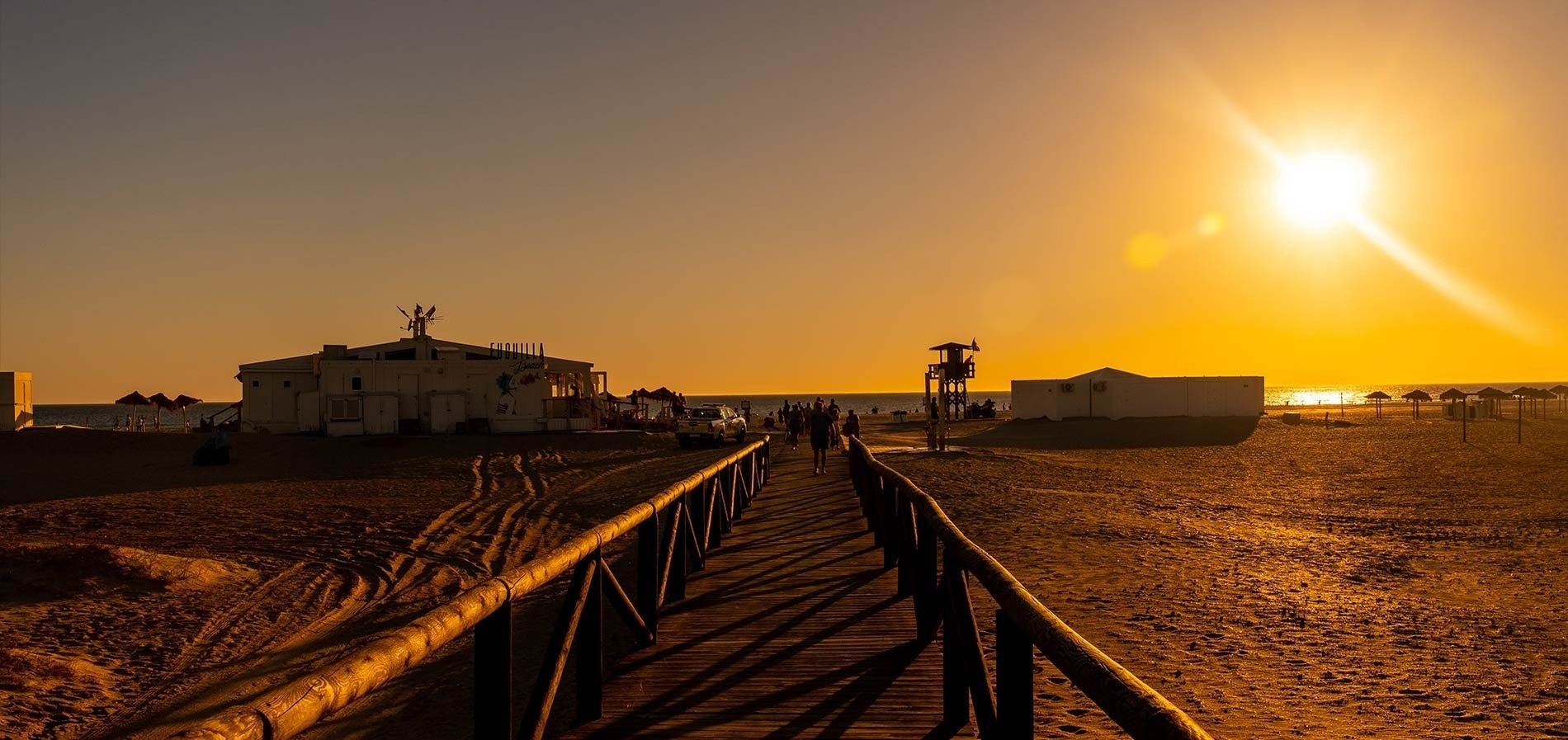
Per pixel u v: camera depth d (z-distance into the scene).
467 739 6.90
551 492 25.62
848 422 37.62
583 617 5.93
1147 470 30.03
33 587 12.21
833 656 7.39
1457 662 8.12
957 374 55.62
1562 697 7.14
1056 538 15.05
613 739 5.64
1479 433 48.22
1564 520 18.70
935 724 5.86
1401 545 15.22
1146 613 9.91
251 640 10.62
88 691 8.66
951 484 23.53
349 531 18.56
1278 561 13.38
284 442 41.28
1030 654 4.00
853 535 14.03
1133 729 2.60
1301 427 56.03
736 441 46.16
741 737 5.67
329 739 7.18
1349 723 6.52
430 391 46.97
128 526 19.41
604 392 56.22
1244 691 7.27
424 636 3.32
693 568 10.99
